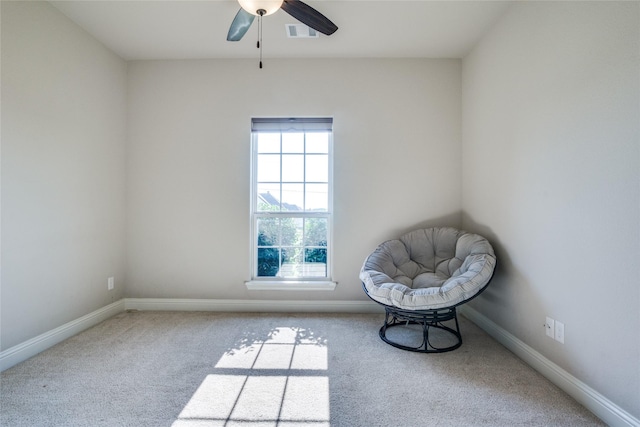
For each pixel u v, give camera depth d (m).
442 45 2.63
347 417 1.42
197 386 1.66
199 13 2.22
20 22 1.91
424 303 2.01
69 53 2.27
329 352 2.07
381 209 2.88
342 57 2.86
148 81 2.90
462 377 1.76
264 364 1.90
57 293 2.19
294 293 2.90
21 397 1.55
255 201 2.98
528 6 1.92
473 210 2.63
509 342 2.10
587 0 1.47
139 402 1.52
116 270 2.80
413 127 2.86
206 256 2.91
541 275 1.80
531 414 1.44
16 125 1.89
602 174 1.40
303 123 2.90
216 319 2.68
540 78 1.81
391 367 1.87
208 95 2.90
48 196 2.12
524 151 1.96
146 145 2.91
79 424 1.36
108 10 2.18
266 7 1.64
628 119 1.27
